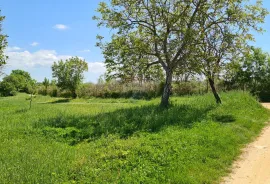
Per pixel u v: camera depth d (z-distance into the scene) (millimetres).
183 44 16453
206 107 16594
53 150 8789
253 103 19750
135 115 13836
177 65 17188
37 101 35562
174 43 16375
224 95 21062
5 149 8828
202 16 16984
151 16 17078
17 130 11492
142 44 16953
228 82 33906
